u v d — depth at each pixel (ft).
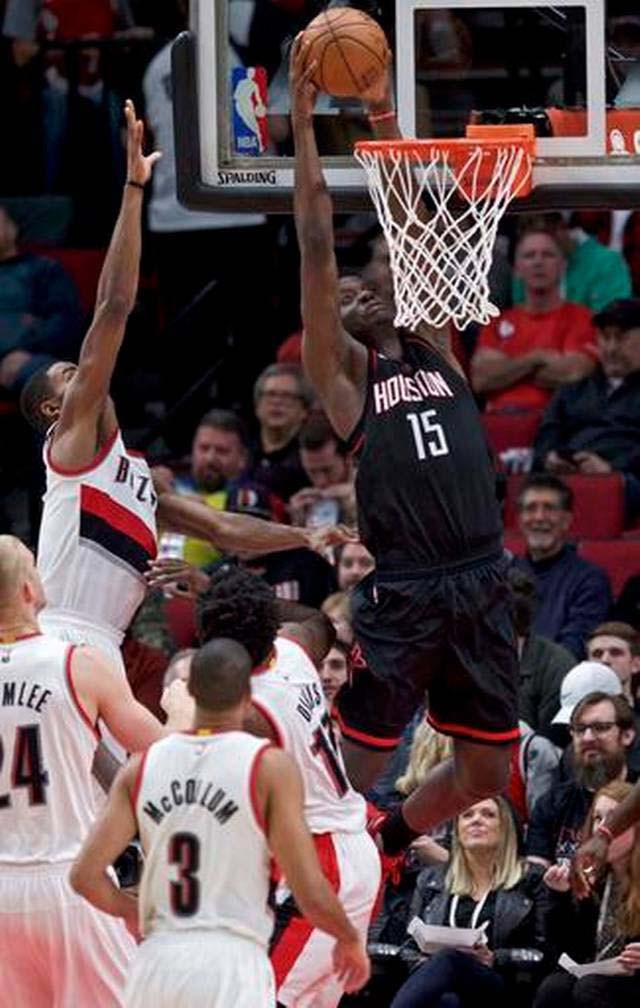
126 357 97.04
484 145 51.75
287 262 96.84
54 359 89.35
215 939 44.34
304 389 84.02
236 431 82.07
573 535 80.33
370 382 49.67
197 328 96.37
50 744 48.37
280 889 51.31
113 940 48.60
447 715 50.80
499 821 63.21
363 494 49.55
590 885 55.06
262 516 73.87
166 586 53.78
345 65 49.60
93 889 45.24
